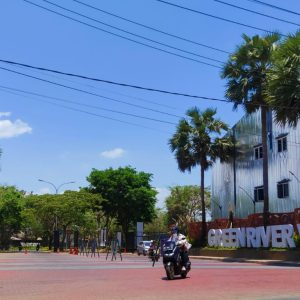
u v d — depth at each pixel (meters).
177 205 84.50
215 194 57.31
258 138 47.84
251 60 36.59
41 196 72.00
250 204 48.91
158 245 34.69
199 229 48.06
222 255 39.56
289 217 33.28
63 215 69.06
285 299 11.78
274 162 44.88
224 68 37.81
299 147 41.16
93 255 47.22
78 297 12.50
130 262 31.75
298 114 27.94
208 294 12.86
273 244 33.56
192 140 47.12
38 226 88.81
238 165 51.56
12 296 12.87
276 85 27.89
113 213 71.06
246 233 37.62
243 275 18.94
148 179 71.88
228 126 47.78
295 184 41.53
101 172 70.62
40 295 13.03
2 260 34.72
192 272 20.77
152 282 16.42
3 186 69.69
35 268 24.45
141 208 69.56
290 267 24.12
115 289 14.32
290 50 27.47
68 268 24.41
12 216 68.19
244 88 36.25
